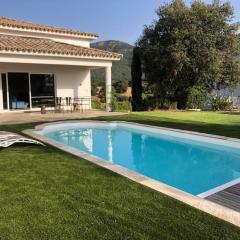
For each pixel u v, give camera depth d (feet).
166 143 39.27
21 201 16.03
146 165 29.84
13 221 13.85
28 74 64.44
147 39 89.25
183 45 80.59
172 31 81.92
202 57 81.05
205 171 27.66
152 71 87.56
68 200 16.17
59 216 14.35
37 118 52.01
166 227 13.26
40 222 13.78
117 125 49.98
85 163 23.21
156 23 88.43
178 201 15.89
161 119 53.93
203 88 90.48
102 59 63.57
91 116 56.44
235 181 20.34
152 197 16.43
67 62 59.31
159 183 18.62
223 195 17.66
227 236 12.49
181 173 27.04
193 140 37.81
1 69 60.49
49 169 21.71
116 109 69.10
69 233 12.84
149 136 43.68
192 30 81.61
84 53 60.23
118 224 13.58
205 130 41.01
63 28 78.69
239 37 88.33
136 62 89.86
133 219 14.02
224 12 86.94
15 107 63.41
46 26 77.46
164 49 81.97
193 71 83.46
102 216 14.34
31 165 22.79
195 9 84.38
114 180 19.20
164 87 86.17
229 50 87.97
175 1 86.94
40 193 17.15
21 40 63.77
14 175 20.40
